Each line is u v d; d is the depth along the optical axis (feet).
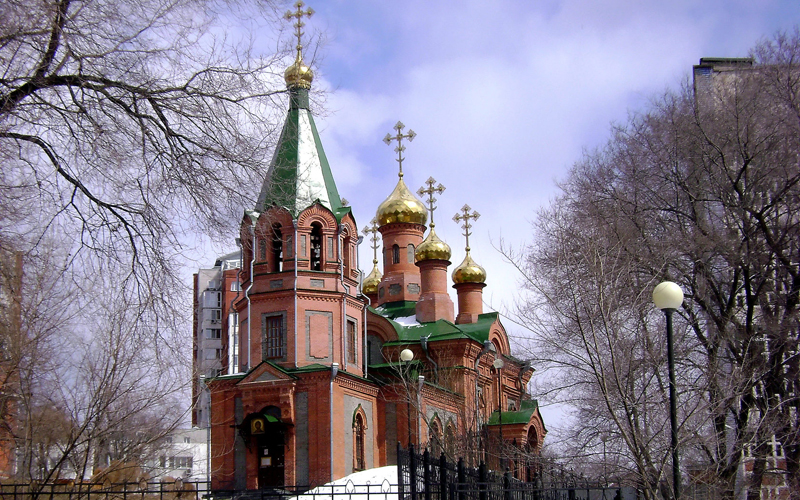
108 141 58.44
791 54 112.16
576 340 88.02
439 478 71.56
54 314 88.22
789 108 110.01
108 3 57.11
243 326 157.89
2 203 56.70
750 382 92.22
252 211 69.31
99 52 57.52
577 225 106.42
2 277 74.13
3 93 55.06
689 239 103.81
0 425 93.81
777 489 100.42
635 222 106.52
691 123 113.39
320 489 134.62
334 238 156.35
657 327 90.79
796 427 95.25
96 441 97.66
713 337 100.53
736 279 103.76
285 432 146.51
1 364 88.79
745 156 106.01
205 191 61.82
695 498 80.07
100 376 90.07
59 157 59.26
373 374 168.96
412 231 210.38
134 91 59.06
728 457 83.51
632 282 94.48
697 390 84.38
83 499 94.94
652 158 117.29
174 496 121.29
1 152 55.31
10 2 51.37
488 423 192.03
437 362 183.62
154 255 63.72
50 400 95.35
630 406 76.64
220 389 153.79
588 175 120.26
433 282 196.95
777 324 99.71
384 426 162.91
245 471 149.28
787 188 102.83
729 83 122.42
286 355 150.10
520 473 166.91
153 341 65.41
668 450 71.31
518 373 213.46
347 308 157.48
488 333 196.03
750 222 105.81
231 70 62.49
